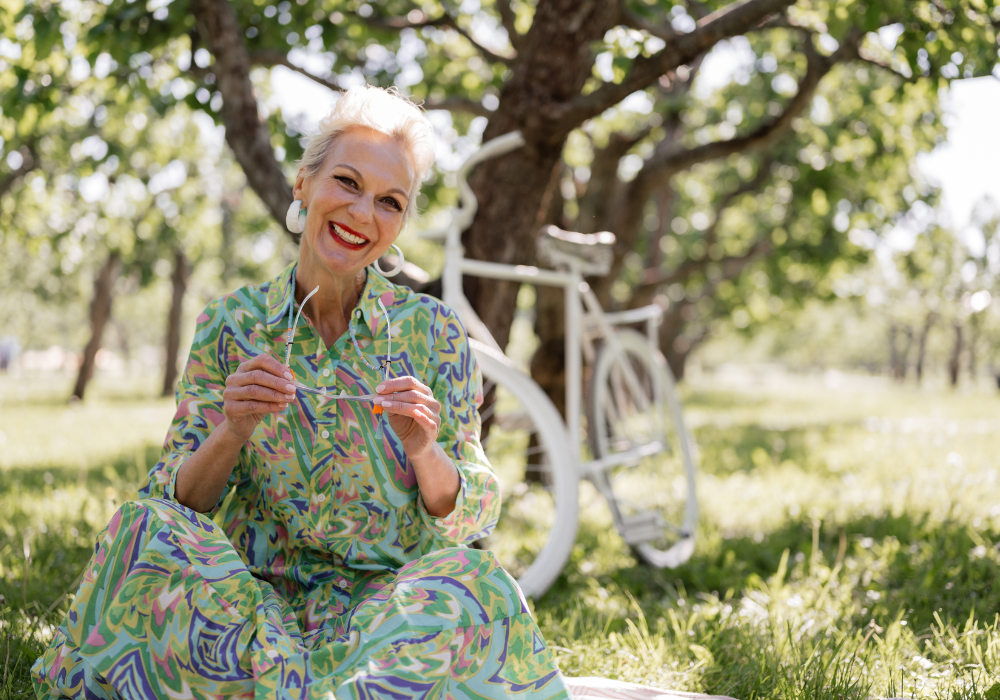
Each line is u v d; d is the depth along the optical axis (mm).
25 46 4777
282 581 1902
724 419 16812
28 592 3070
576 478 3637
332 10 5941
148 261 20594
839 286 17641
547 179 4148
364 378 1869
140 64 5566
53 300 27484
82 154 10289
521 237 4109
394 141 1847
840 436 10859
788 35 8672
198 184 18297
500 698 1622
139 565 1596
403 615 1576
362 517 1861
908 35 4469
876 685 2318
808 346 77438
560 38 4027
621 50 4145
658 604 3314
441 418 1922
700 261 12562
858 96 8602
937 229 16219
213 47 4172
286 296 1865
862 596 3240
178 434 1849
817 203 11172
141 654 1586
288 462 1833
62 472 6988
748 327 25328
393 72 7102
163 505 1680
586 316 4258
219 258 25219
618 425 4402
